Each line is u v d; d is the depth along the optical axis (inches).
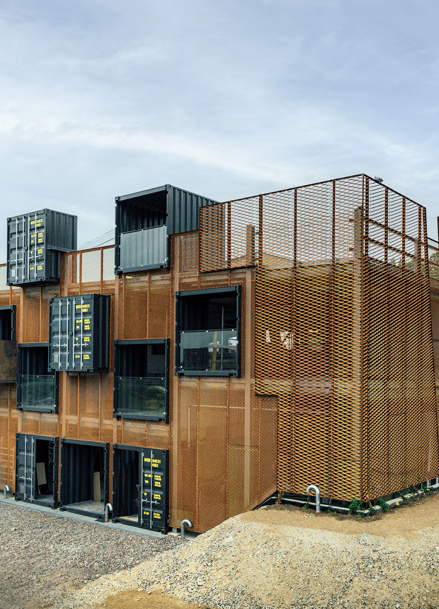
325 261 614.5
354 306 597.6
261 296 645.9
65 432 834.8
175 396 708.0
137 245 765.3
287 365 625.6
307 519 559.8
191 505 682.2
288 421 622.2
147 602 463.2
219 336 671.8
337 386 598.9
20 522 757.9
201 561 513.7
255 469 636.7
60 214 885.8
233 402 657.6
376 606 412.2
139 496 724.7
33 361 922.7
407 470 663.1
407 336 685.3
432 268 818.8
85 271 834.2
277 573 464.1
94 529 720.3
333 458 593.9
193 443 687.1
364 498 578.9
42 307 889.5
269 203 651.5
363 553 472.7
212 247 687.1
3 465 924.0
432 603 406.3
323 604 422.3
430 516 568.7
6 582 534.0
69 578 542.0
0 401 942.4
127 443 755.4
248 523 558.9
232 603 442.3
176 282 721.0
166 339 715.4
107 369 785.6
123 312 776.9
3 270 963.3
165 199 794.2
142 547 638.5
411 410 683.4
